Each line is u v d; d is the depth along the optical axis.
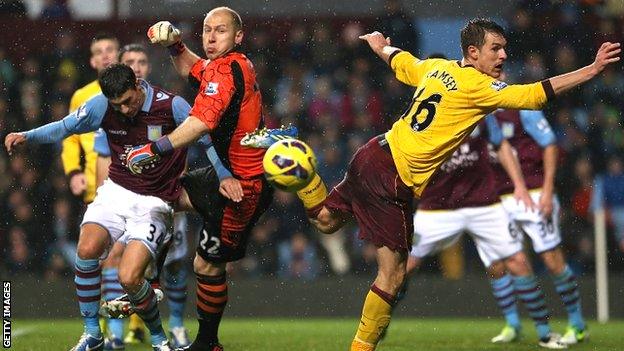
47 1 45.09
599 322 36.66
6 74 43.88
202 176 20.48
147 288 20.06
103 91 20.02
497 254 27.80
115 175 20.92
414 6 47.06
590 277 39.47
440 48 46.75
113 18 44.69
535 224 28.16
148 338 27.98
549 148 28.41
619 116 45.59
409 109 20.25
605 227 42.03
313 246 41.91
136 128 20.64
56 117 43.56
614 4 47.38
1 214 41.03
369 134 44.88
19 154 41.56
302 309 39.16
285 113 45.06
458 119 19.72
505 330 28.72
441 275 41.94
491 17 46.91
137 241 20.19
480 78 19.58
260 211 20.36
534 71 46.03
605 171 44.09
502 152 27.97
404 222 19.92
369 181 19.98
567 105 45.44
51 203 41.31
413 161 19.84
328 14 47.47
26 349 23.69
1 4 44.53
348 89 45.53
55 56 44.31
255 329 32.09
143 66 25.34
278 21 46.28
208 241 20.34
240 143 19.73
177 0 46.06
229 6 46.84
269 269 41.78
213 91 18.97
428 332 31.19
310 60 46.03
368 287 39.16
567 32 46.31
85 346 20.45
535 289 26.89
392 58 21.66
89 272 20.36
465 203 27.81
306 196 20.31
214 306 20.78
